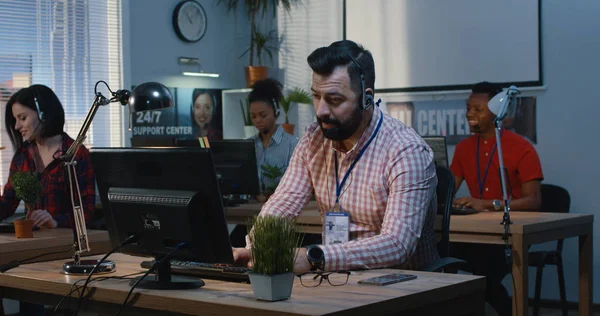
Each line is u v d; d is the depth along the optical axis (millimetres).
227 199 4672
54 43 5332
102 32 5559
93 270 2070
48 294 2201
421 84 5582
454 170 4754
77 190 2432
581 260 3959
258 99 5094
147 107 2457
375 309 1729
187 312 1811
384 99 5750
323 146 2547
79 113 5473
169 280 2023
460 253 4203
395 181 2322
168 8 5973
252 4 6355
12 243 3016
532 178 4336
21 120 3695
